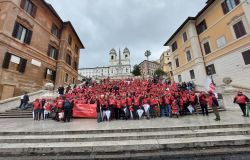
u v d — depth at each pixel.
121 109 11.34
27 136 6.95
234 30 17.80
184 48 26.42
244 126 7.45
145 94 13.27
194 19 24.42
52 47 22.45
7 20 14.52
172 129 7.39
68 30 25.66
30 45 17.61
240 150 5.55
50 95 13.01
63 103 10.66
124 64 98.75
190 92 13.18
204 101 11.30
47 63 20.84
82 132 7.28
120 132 7.33
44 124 9.15
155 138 6.68
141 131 7.36
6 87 14.15
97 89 20.56
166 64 66.19
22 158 5.47
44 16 20.42
